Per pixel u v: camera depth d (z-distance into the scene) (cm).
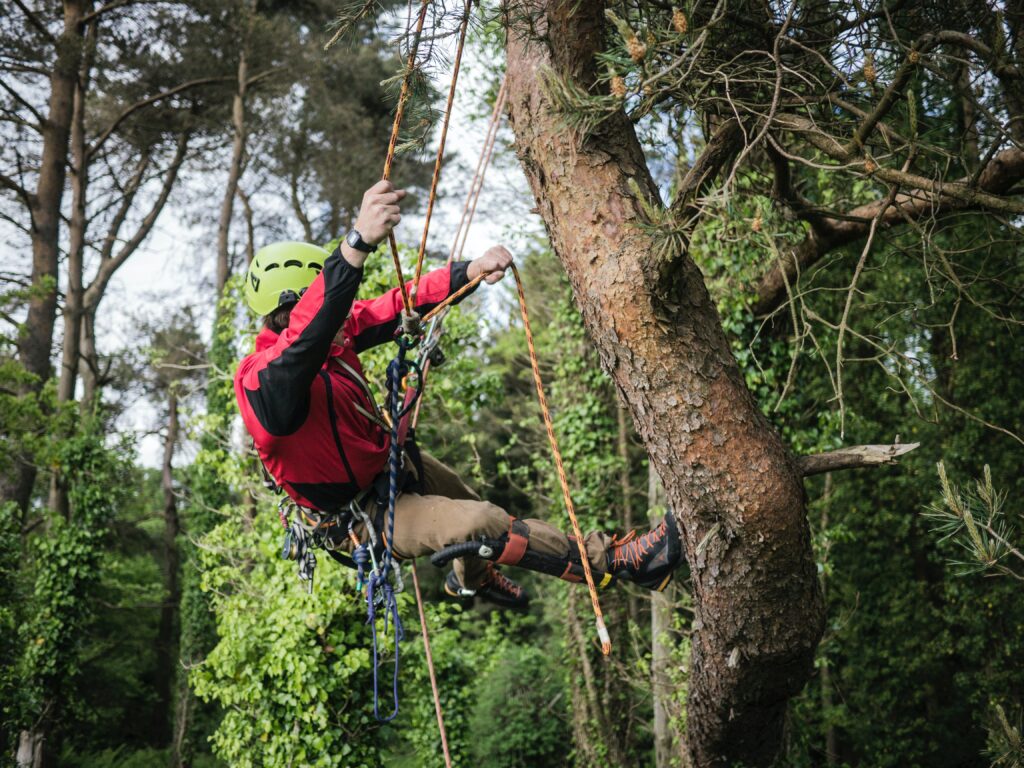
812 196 755
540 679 1669
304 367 249
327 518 296
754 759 429
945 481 314
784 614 315
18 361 1917
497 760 1606
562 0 290
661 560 312
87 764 2119
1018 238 415
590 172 292
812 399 1312
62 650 1691
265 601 931
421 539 291
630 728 1326
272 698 912
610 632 1309
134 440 1789
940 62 385
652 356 284
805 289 371
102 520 1747
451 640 1084
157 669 2462
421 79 274
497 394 1044
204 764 2103
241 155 2430
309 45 2384
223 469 1022
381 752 956
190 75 2398
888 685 1442
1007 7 376
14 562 1487
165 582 2430
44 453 1681
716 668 358
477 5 276
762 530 290
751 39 342
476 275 301
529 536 294
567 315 1240
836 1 379
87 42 2045
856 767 1596
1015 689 1341
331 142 2531
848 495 1469
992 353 1263
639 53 244
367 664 891
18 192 2059
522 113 305
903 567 1443
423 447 1126
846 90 343
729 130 344
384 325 299
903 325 1138
